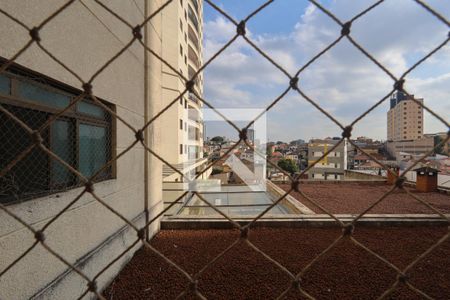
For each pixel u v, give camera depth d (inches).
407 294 122.9
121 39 149.3
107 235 134.3
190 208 273.9
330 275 138.7
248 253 165.5
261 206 287.7
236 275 138.6
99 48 126.0
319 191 415.8
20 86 85.2
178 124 724.0
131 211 163.3
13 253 78.3
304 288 126.6
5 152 80.4
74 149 114.2
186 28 1030.4
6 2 74.7
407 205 312.3
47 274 91.6
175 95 729.0
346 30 48.1
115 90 144.1
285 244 180.5
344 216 227.6
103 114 138.8
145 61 185.8
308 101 51.3
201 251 168.9
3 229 75.3
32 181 90.9
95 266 117.8
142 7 181.2
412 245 180.5
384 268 147.1
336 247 175.5
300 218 219.9
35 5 84.7
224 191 347.3
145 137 184.1
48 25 91.1
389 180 490.0
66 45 101.0
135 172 170.4
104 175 138.6
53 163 101.1
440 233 204.7
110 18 136.3
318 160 52.4
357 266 148.9
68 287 100.4
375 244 181.6
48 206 92.9
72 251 105.7
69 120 111.4
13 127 83.3
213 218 220.1
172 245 178.9
